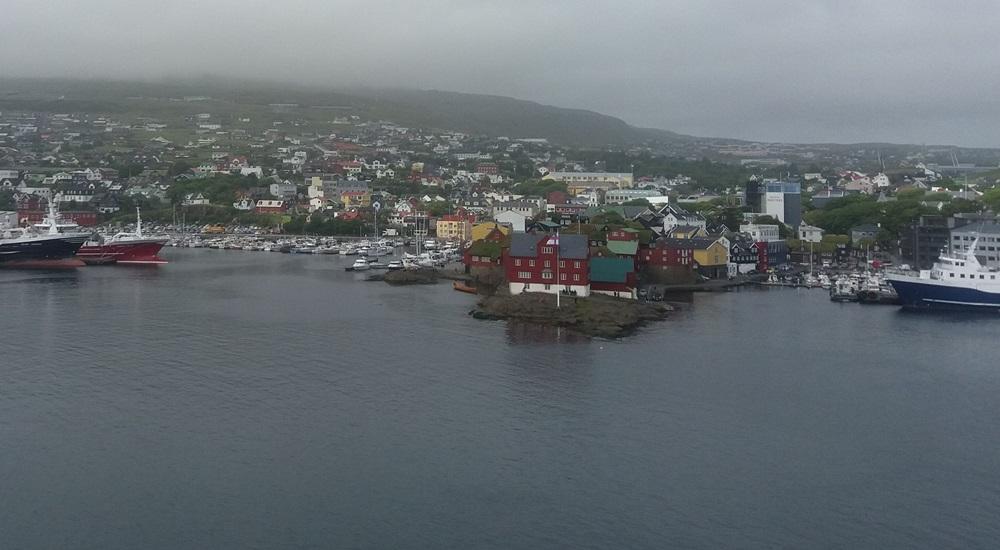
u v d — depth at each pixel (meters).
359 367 114.62
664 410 97.75
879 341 134.75
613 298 168.00
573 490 76.50
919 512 73.06
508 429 90.81
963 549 67.00
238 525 70.19
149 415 94.38
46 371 111.25
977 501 75.12
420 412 96.00
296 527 69.88
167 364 115.31
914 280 165.88
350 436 88.50
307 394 102.31
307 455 83.56
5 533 68.69
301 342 129.50
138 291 183.50
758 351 126.88
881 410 98.88
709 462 82.81
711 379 110.81
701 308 166.50
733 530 69.69
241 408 96.94
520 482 77.94
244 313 154.75
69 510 72.50
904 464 83.00
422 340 132.00
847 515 72.38
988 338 137.38
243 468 80.62
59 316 150.12
